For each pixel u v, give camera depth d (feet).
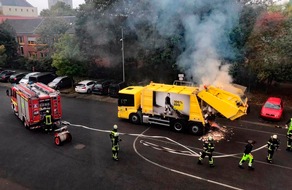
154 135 53.93
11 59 145.59
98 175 39.24
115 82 89.35
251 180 37.45
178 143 49.98
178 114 54.34
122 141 51.11
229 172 39.63
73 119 64.39
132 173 39.63
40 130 58.23
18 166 42.37
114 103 78.48
